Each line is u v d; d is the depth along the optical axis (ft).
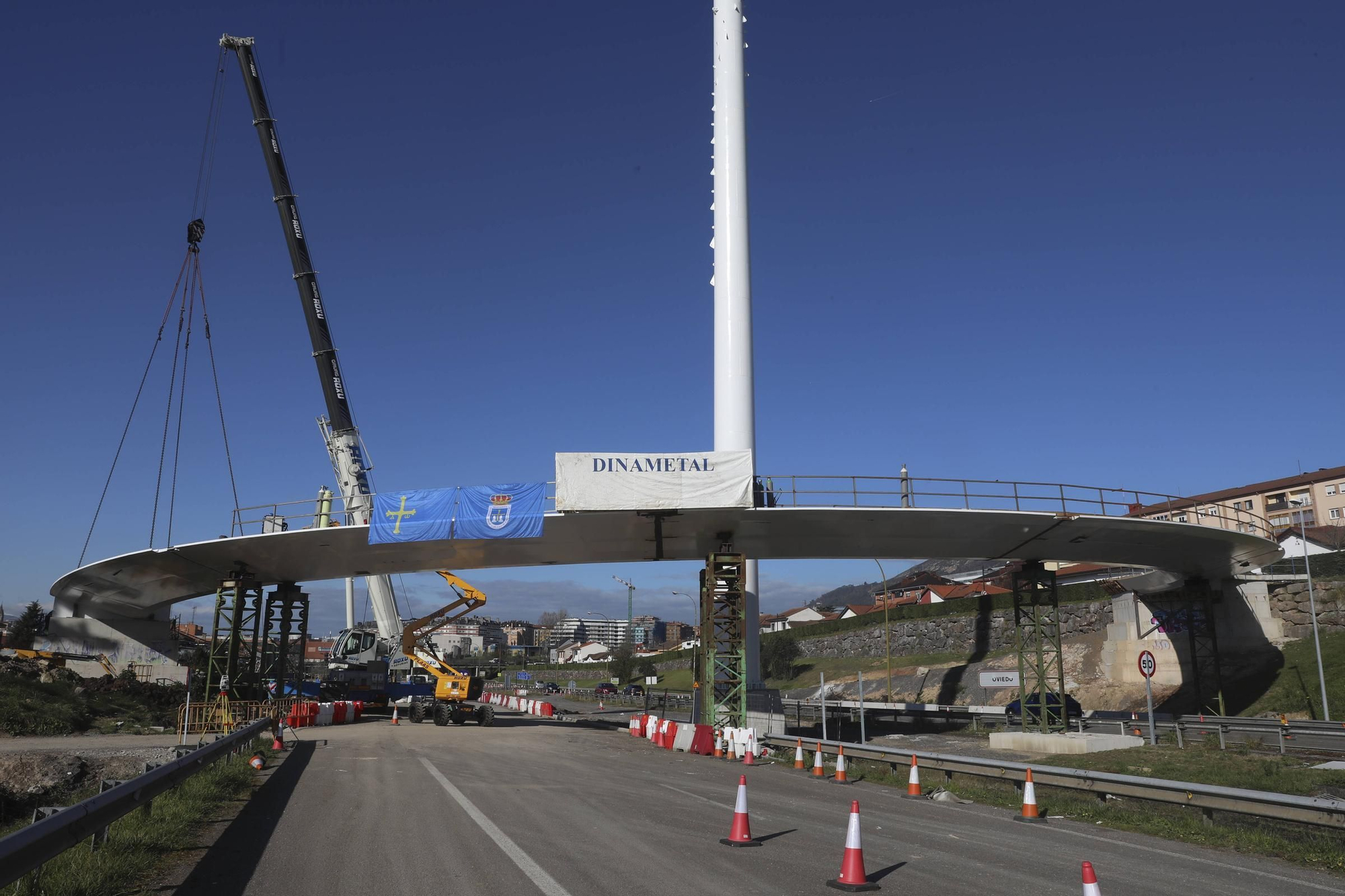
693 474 106.32
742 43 158.40
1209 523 188.85
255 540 118.83
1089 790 53.01
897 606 257.14
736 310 146.41
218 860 32.60
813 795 57.77
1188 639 155.94
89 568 131.75
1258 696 139.03
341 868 31.42
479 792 54.19
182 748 71.41
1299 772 68.23
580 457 106.22
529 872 30.83
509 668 501.56
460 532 111.34
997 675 122.83
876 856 35.88
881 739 125.08
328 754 80.64
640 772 72.02
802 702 169.17
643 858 33.94
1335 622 140.56
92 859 28.81
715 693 116.26
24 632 180.65
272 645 150.92
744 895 28.27
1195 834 42.42
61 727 107.24
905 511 108.17
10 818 73.15
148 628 167.53
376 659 177.27
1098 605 197.67
